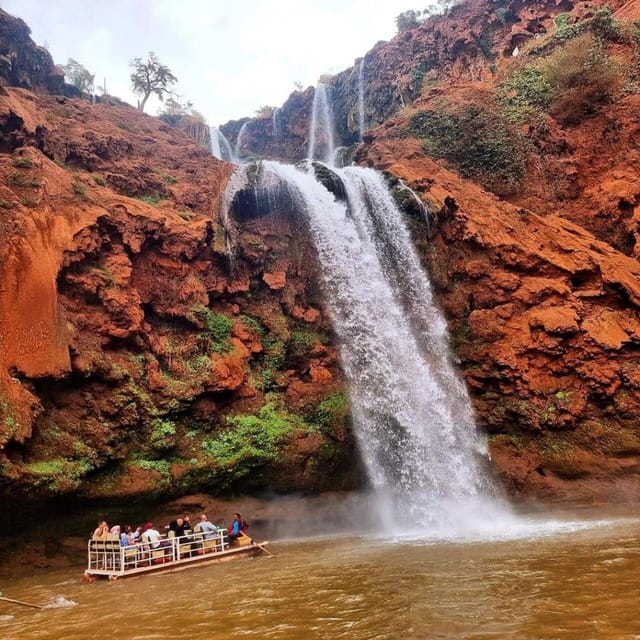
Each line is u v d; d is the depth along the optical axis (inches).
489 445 728.3
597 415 681.6
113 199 671.1
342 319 799.7
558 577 309.7
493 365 742.5
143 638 256.8
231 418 644.1
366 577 351.9
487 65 1310.3
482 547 435.5
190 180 844.6
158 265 677.3
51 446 489.1
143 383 589.3
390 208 862.5
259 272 786.8
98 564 461.7
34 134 718.5
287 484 639.1
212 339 682.8
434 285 827.4
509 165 930.1
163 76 1619.1
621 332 694.5
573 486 665.6
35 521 475.8
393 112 1464.1
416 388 747.4
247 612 289.1
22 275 514.6
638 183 824.9
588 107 941.8
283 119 1818.4
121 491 523.8
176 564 457.4
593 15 1051.9
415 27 1589.6
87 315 573.3
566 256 776.9
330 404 704.4
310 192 871.7
